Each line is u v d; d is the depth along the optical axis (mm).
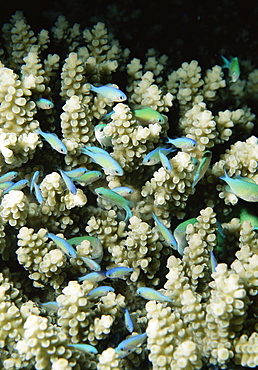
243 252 1263
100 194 1309
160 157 1298
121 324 1277
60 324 1215
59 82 1505
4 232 1322
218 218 1432
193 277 1274
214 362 1201
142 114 1354
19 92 1323
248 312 1240
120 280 1355
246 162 1378
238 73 1625
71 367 1188
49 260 1265
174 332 1211
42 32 1525
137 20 1813
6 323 1215
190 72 1519
